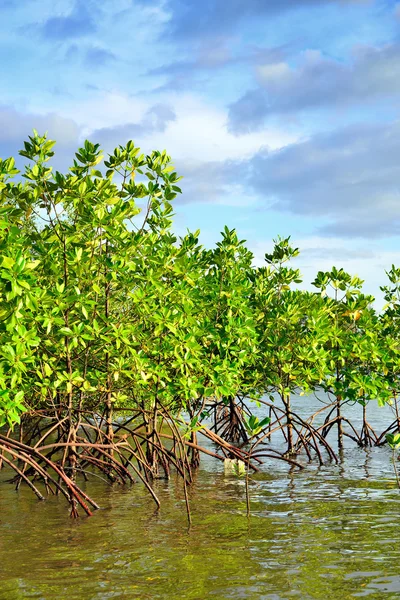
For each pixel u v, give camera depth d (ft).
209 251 58.44
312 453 64.03
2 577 26.55
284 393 59.52
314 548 30.32
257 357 56.59
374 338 63.10
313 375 59.06
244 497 42.78
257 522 35.65
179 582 25.75
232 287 52.75
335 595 24.17
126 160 46.96
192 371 49.37
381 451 65.00
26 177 40.60
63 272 43.14
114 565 27.99
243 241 56.90
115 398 48.49
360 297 64.95
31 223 46.96
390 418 91.61
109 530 34.01
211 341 52.60
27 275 34.24
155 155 48.21
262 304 61.46
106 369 45.96
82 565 28.02
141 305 43.96
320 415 95.04
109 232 41.96
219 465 57.67
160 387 48.16
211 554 29.50
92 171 43.93
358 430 80.33
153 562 28.40
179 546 30.89
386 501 40.88
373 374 61.41
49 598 24.16
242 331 50.57
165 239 49.75
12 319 32.91
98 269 44.11
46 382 41.37
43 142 41.22
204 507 39.70
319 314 60.08
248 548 30.45
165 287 45.19
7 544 31.40
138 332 44.55
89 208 41.93
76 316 44.32
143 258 45.83
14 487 46.09
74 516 37.06
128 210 44.14
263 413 97.91
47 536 32.86
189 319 45.11
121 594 24.50
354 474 51.75
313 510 38.55
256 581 25.80
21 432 50.55
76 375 41.22
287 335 59.52
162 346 45.50
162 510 38.93
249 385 60.49
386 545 30.66
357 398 61.67
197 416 48.60
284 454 61.62
